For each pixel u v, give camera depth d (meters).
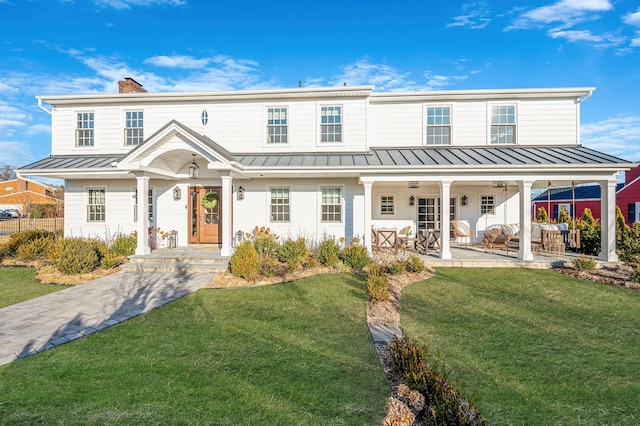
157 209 14.50
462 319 6.79
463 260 11.65
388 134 14.98
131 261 11.73
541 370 4.73
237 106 14.48
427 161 12.30
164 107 14.70
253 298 8.18
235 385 4.27
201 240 14.57
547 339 5.81
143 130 14.77
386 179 12.12
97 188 14.91
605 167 11.20
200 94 14.27
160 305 7.68
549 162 11.62
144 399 3.96
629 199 22.64
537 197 31.92
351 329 6.25
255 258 10.05
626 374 4.64
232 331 6.14
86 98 14.59
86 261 10.63
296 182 14.16
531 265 11.40
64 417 3.62
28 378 4.44
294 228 14.15
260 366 4.79
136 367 4.74
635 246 11.16
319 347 5.44
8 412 3.70
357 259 11.08
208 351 5.28
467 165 11.62
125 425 3.49
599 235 13.01
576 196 26.20
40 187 53.47
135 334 5.99
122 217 14.78
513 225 14.74
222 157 11.37
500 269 11.18
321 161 12.83
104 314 7.07
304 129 14.29
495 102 14.62
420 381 3.66
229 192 11.73
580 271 10.66
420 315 7.02
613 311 7.26
